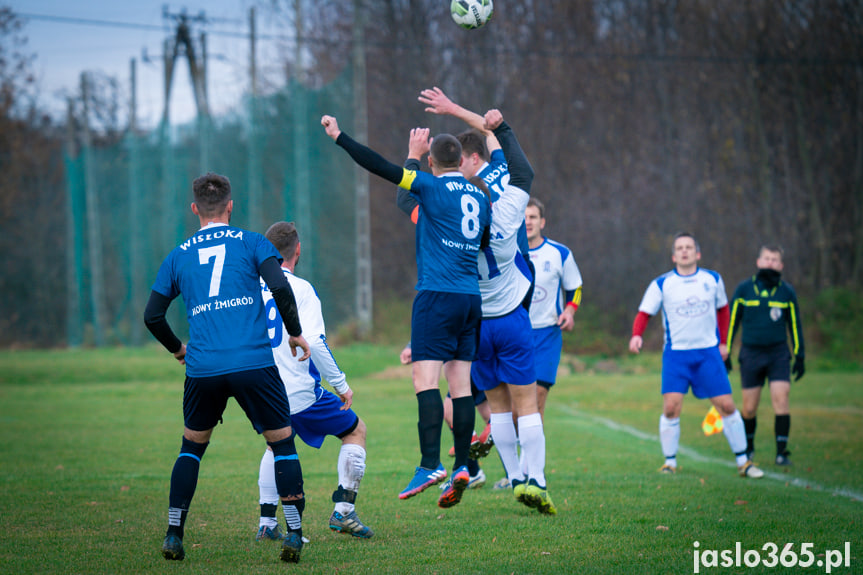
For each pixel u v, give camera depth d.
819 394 58.94
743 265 106.31
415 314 18.50
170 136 110.31
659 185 108.00
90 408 51.31
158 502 22.52
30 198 117.25
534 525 19.36
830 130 107.44
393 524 19.73
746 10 109.44
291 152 99.88
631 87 110.50
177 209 110.12
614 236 105.31
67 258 116.06
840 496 23.59
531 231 27.14
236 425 43.41
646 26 111.88
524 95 110.81
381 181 110.06
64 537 18.27
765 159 108.31
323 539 18.25
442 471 18.02
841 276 105.56
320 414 18.22
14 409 50.66
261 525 18.34
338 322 97.44
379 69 109.56
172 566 15.63
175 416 46.88
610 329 101.81
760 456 33.44
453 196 18.22
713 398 28.45
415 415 46.56
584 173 108.94
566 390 61.53
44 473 27.67
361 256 94.81
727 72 109.00
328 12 114.56
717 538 17.80
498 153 21.58
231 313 15.73
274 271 15.79
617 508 21.27
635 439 37.34
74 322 114.12
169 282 16.17
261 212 101.12
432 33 112.62
